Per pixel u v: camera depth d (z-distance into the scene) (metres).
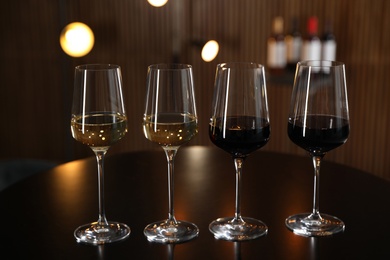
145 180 1.64
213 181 1.62
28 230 1.33
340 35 3.66
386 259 1.18
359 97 3.75
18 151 4.27
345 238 1.27
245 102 1.24
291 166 1.75
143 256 1.20
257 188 1.57
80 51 3.14
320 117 1.26
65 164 1.79
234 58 3.86
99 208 1.33
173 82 1.22
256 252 1.21
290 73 3.40
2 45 4.05
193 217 1.39
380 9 3.57
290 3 3.68
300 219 1.36
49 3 3.94
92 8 3.91
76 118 1.25
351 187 1.58
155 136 1.24
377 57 3.66
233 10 3.78
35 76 4.09
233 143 1.25
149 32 3.91
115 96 1.25
